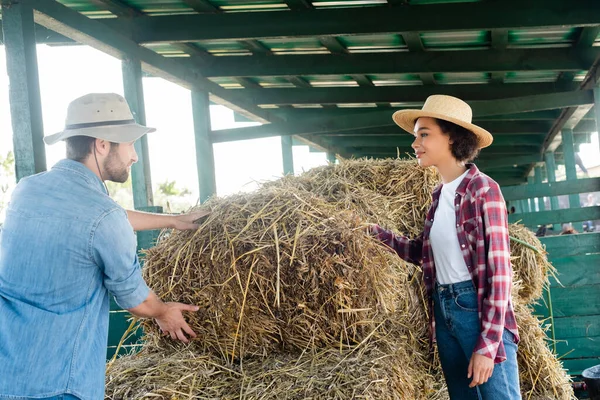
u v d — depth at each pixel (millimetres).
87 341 1869
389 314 2678
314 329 2422
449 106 2250
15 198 1933
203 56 6660
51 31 5676
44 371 1788
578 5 4738
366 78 7219
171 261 2562
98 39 4887
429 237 2307
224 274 2439
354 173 3334
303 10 5184
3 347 1801
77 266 1845
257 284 2402
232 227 2463
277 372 2340
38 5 4207
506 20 4836
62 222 1840
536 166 14039
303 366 2350
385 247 2533
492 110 6555
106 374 2447
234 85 7852
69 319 1844
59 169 1934
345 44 6117
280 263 2377
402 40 5918
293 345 2477
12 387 1770
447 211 2229
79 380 1827
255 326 2461
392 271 2611
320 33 5148
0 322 1825
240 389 2293
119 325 3869
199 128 6840
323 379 2246
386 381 2258
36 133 3988
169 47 6250
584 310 4168
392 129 10039
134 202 5230
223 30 5312
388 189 3283
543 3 4781
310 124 6977
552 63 6000
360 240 2391
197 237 2523
